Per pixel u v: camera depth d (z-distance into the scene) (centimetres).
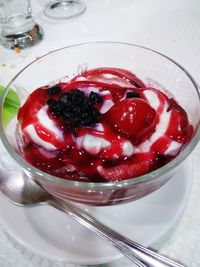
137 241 14
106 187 12
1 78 23
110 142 14
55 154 14
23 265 14
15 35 25
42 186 14
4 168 16
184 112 16
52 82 18
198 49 23
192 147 13
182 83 16
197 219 15
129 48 18
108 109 15
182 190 15
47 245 14
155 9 28
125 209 15
